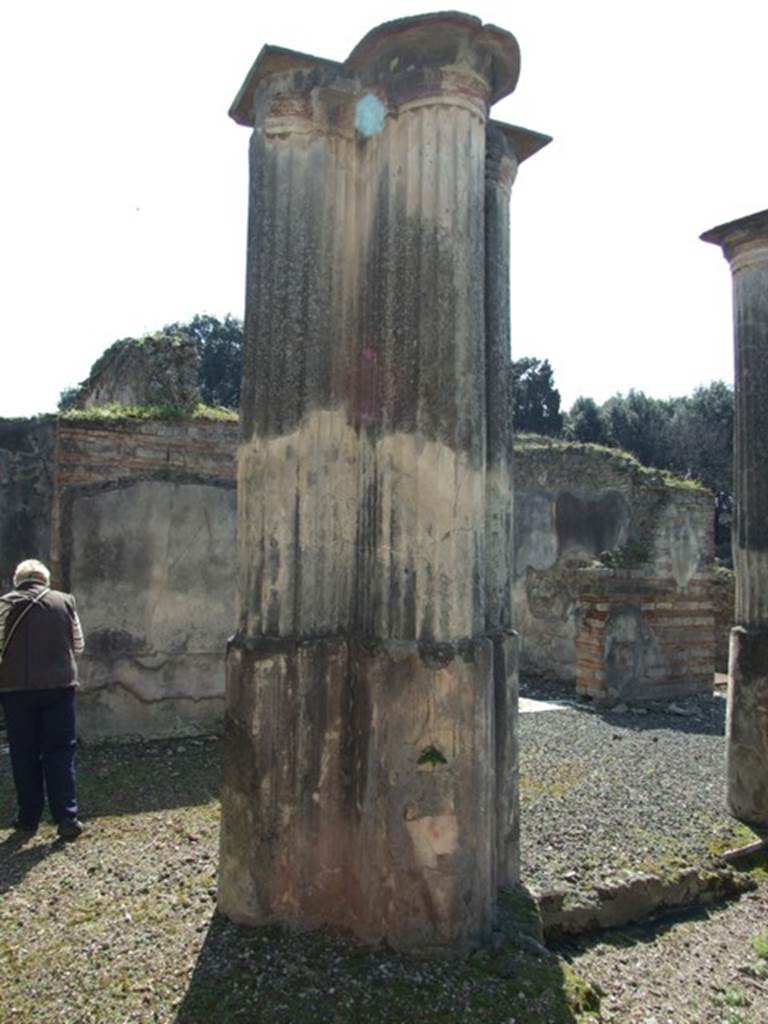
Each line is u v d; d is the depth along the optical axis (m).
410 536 3.22
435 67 3.26
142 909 3.55
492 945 3.23
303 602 3.38
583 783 5.71
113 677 6.78
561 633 10.52
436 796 3.17
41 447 7.27
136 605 6.88
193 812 4.96
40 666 4.62
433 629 3.21
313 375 3.40
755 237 5.23
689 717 8.63
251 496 3.43
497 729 3.70
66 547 6.66
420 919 3.17
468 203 3.31
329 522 3.44
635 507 9.91
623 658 9.18
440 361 3.23
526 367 33.81
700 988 3.32
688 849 4.48
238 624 3.48
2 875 3.99
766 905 4.14
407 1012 2.81
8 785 5.54
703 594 9.92
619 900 3.88
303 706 3.36
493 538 3.82
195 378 9.02
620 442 31.81
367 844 3.23
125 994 2.88
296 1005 2.82
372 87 3.38
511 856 3.71
